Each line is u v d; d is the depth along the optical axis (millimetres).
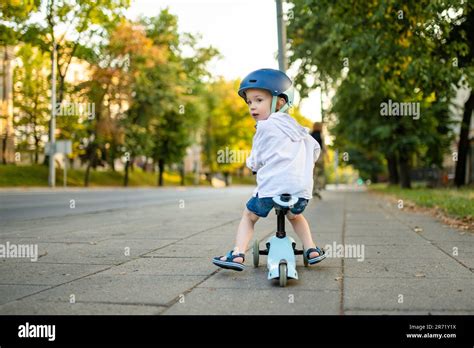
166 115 46219
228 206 13531
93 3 17875
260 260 4965
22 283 3846
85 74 36188
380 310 3070
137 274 4207
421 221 8883
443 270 4320
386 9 9273
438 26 9039
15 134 40156
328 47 16047
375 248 5625
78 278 4035
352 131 21594
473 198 11750
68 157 43156
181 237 6680
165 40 43062
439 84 10109
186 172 76250
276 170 4098
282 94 4258
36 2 15055
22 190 25828
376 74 11398
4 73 37281
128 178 45781
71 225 8344
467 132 19594
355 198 18469
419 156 22922
